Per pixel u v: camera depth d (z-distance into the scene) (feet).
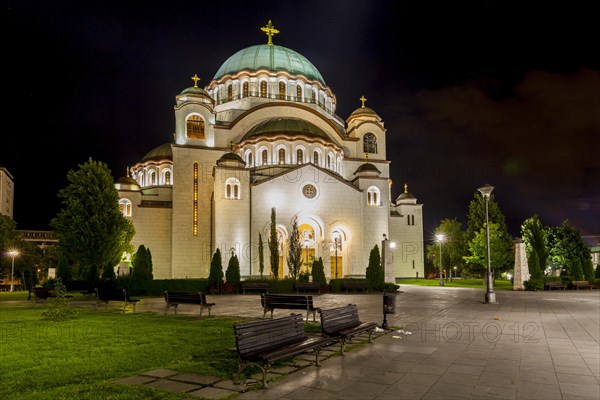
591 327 49.73
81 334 44.75
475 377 28.17
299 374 28.86
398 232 215.10
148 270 114.42
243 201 162.50
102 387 25.55
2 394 24.43
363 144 212.84
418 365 31.24
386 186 184.03
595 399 23.90
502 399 23.86
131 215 184.03
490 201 155.22
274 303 56.80
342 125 232.12
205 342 39.68
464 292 114.11
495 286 142.92
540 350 36.58
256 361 26.91
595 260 259.60
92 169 136.46
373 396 24.32
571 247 183.32
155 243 185.26
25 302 96.22
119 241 138.51
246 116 196.54
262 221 163.32
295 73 212.64
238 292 120.37
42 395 24.02
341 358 33.37
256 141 180.65
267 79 208.95
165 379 27.55
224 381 27.17
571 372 29.50
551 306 74.43
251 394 24.70
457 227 234.79
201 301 61.21
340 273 175.94
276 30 230.89
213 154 185.88
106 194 135.95
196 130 188.85
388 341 40.37
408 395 24.50
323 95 226.79
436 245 242.99
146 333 45.11
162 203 190.39
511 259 147.33
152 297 107.76
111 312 68.80
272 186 166.40
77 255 132.05
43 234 316.19
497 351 36.06
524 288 119.85
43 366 30.68
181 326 50.55
